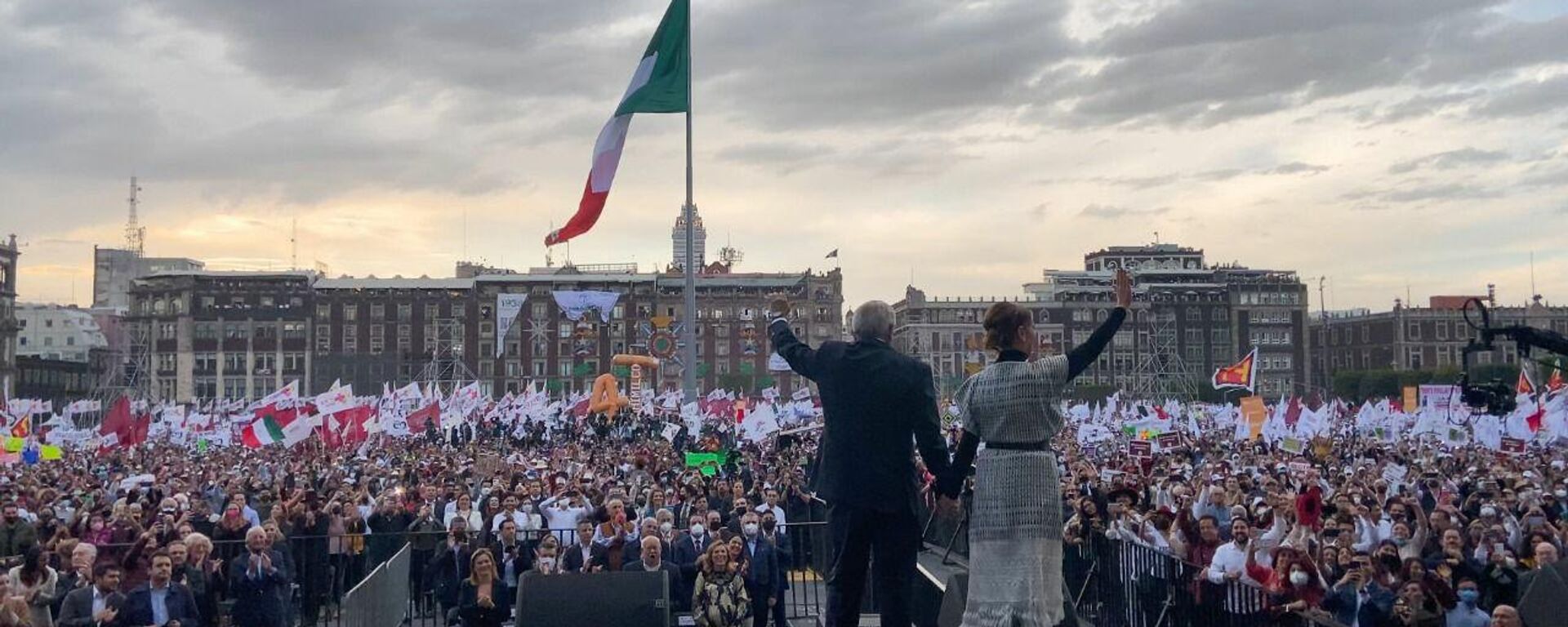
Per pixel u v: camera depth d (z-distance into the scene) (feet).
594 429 228.84
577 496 76.84
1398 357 592.60
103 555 51.93
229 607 51.49
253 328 549.54
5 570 53.72
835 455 21.49
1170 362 558.97
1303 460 108.68
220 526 67.46
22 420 158.10
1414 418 178.40
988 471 20.27
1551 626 38.52
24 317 608.19
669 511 63.16
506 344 549.95
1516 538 59.52
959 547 46.19
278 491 89.10
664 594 37.09
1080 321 568.82
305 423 130.41
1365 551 49.32
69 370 558.56
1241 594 31.50
